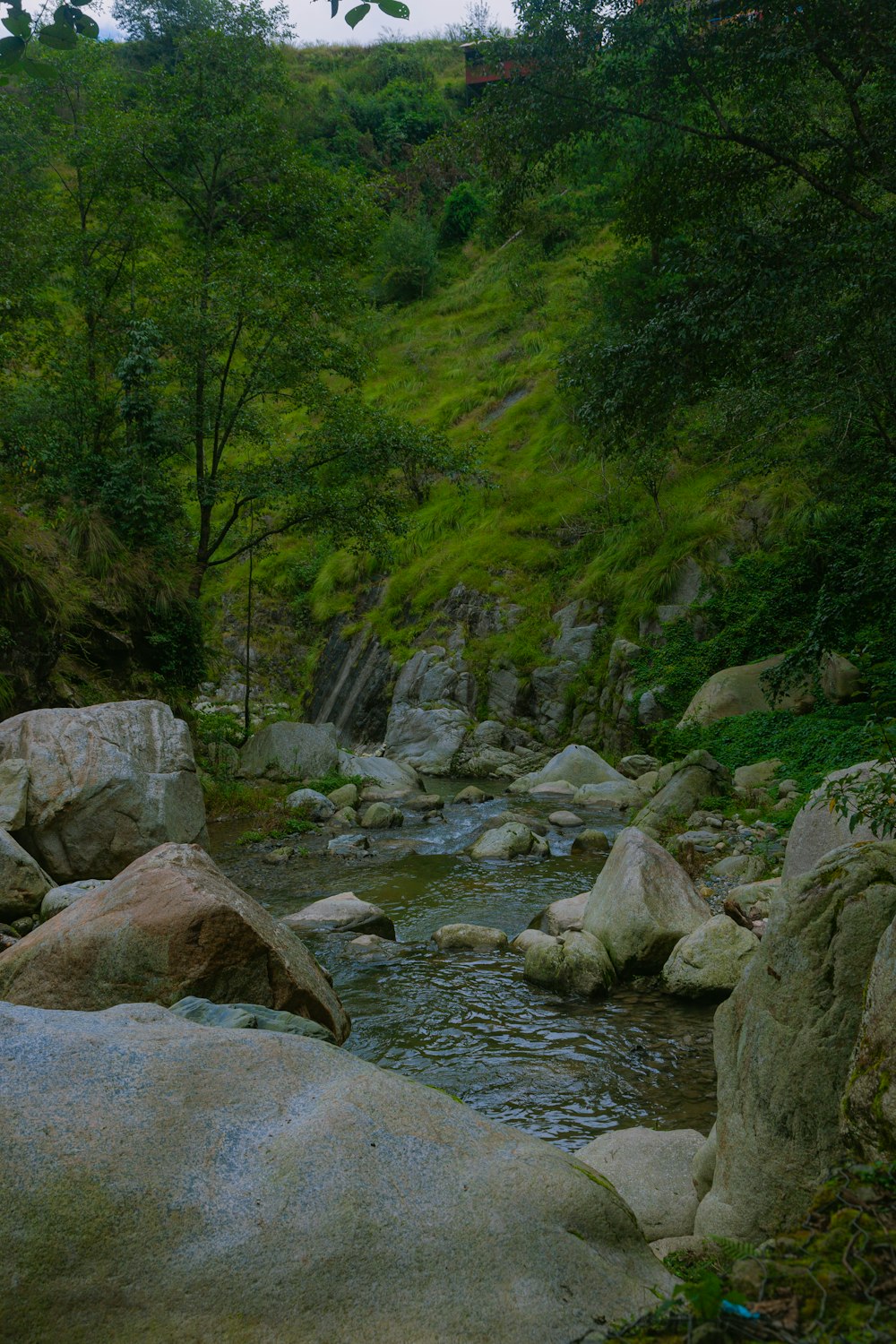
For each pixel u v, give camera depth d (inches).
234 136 737.0
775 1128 115.0
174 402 725.3
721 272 406.9
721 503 850.1
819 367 389.7
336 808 606.9
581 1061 211.3
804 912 122.6
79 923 209.6
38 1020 98.1
